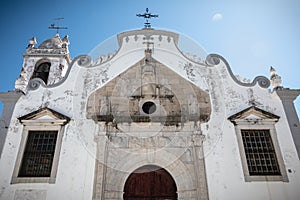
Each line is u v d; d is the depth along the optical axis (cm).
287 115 923
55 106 948
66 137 884
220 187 798
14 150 859
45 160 863
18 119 911
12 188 791
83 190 791
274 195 784
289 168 828
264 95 973
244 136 902
